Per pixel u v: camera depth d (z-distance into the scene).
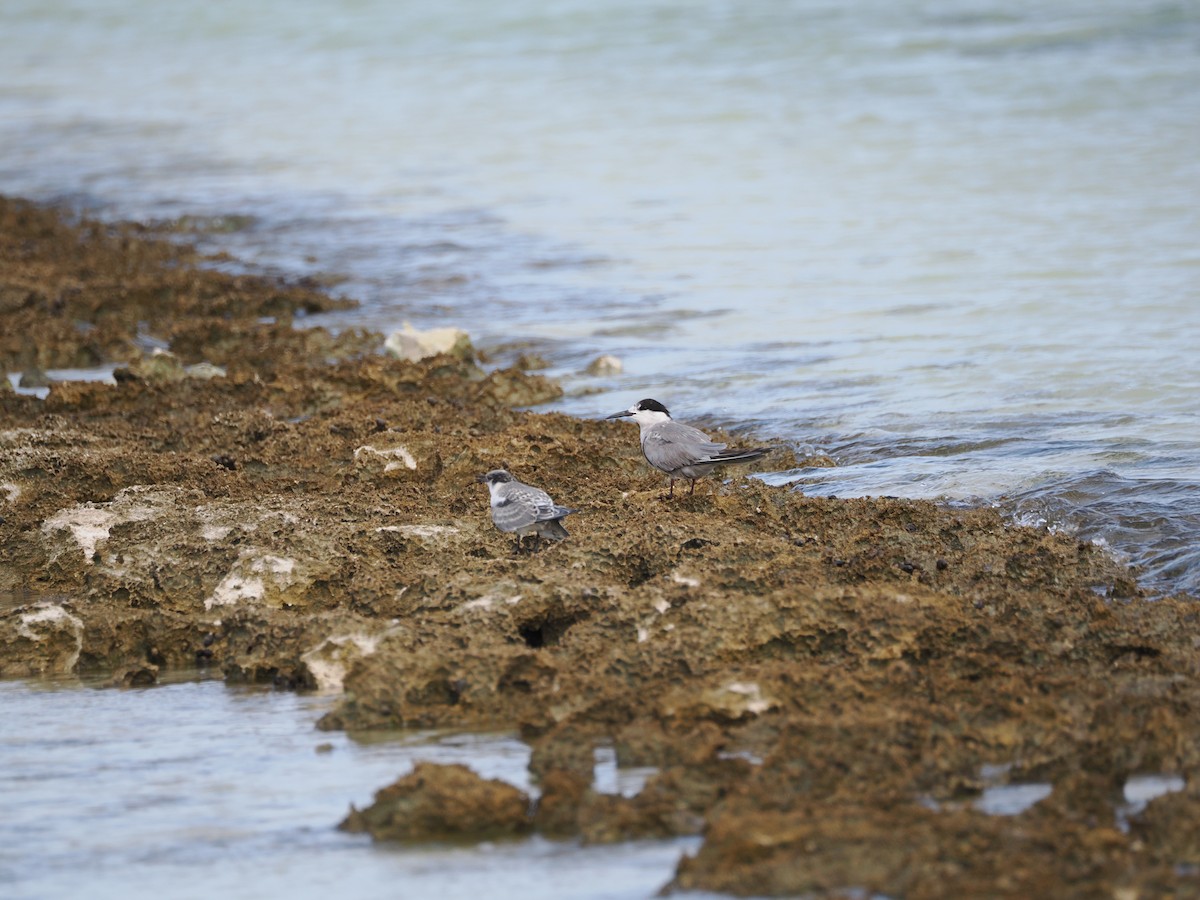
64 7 116.94
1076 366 27.16
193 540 18.52
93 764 13.47
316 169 57.91
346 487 21.67
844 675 13.62
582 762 12.60
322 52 87.94
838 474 22.05
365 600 16.91
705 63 73.44
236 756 13.54
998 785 12.34
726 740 12.74
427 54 83.38
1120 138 52.44
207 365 30.05
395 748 13.55
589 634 15.13
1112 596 16.72
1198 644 14.95
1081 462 21.39
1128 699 13.13
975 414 24.61
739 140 57.38
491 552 17.86
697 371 29.20
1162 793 12.01
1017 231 40.47
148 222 49.59
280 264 42.75
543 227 45.94
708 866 10.69
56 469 21.97
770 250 40.84
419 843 11.59
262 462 22.67
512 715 14.16
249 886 10.92
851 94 64.00
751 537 17.48
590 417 26.38
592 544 16.97
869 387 27.02
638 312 35.06
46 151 65.06
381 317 36.19
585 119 63.47
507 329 34.06
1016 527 18.27
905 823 11.00
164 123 70.50
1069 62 66.44
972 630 14.76
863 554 16.94
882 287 35.56
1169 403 24.42
